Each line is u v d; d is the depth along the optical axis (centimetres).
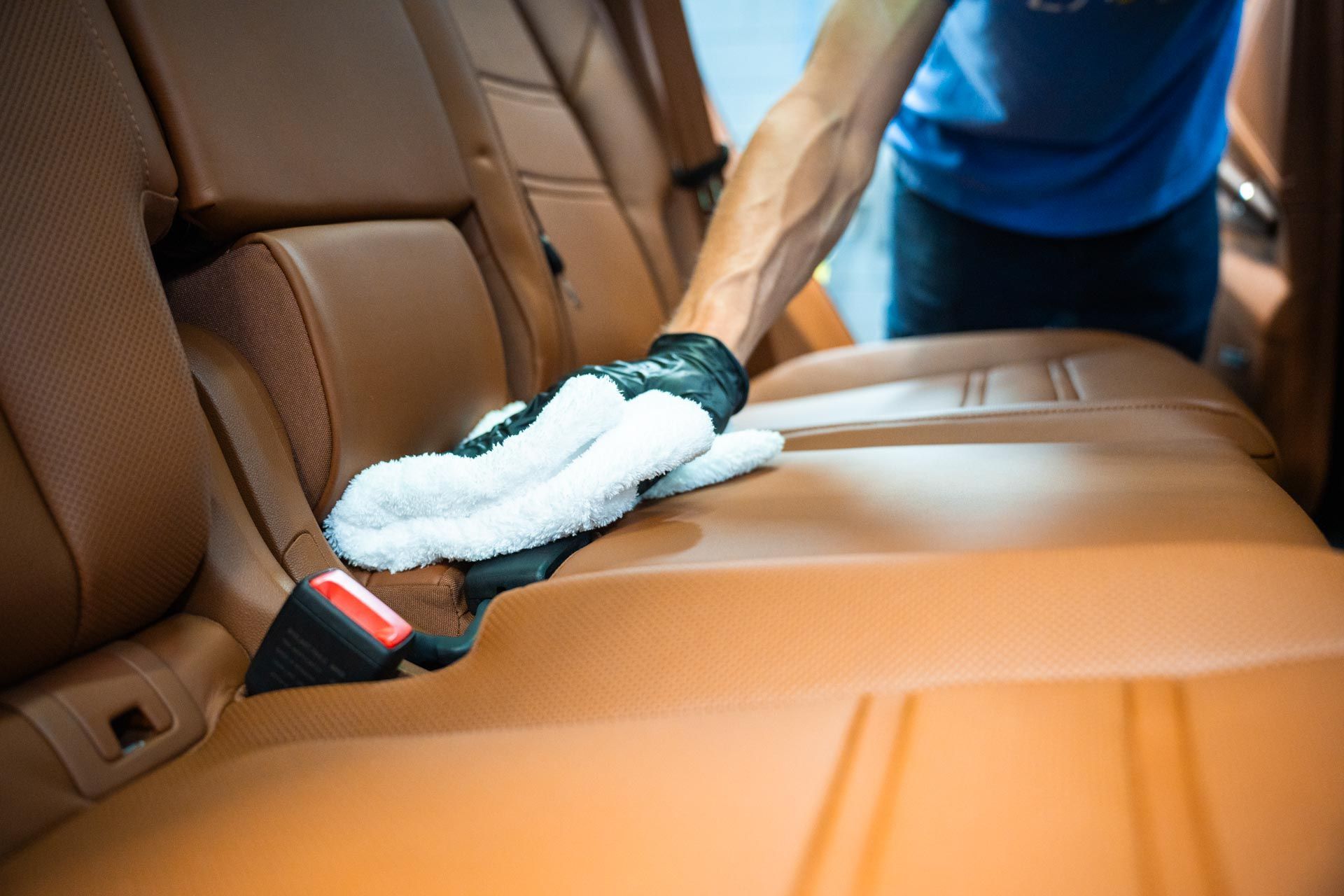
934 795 30
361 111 71
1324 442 147
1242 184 162
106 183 44
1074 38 119
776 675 38
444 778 35
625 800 32
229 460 55
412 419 67
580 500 53
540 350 92
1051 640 38
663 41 137
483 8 113
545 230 109
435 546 56
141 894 31
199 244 59
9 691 40
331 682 44
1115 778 29
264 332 59
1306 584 39
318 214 64
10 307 40
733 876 27
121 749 41
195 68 56
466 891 28
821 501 56
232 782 37
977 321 158
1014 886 26
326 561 58
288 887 30
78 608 41
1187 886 25
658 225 138
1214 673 35
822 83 87
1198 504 51
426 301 72
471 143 91
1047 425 79
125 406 43
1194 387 91
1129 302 150
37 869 33
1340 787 27
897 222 162
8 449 39
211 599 51
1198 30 125
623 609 43
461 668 43
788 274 82
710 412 64
